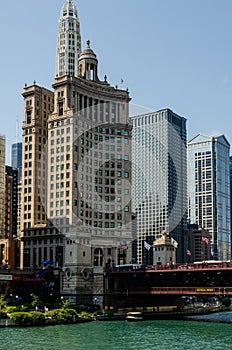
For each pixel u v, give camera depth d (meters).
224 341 128.25
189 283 185.12
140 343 123.75
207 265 176.12
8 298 195.62
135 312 190.62
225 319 189.88
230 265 171.12
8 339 125.06
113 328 152.75
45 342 122.00
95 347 117.00
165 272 184.38
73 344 120.25
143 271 191.12
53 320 159.00
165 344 122.94
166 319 187.25
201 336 137.12
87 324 162.88
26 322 151.62
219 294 171.00
